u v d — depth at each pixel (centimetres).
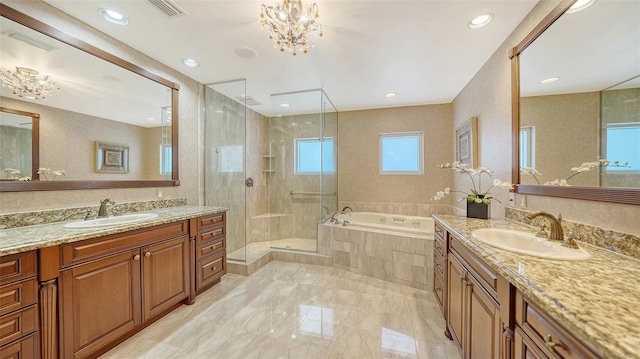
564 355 66
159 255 193
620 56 109
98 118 196
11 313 117
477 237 141
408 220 364
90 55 188
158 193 249
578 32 129
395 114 396
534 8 160
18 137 156
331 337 179
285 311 213
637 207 103
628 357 49
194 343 171
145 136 234
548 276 87
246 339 176
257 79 289
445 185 373
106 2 160
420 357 159
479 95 255
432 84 299
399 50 217
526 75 170
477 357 124
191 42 209
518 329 89
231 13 170
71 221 177
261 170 434
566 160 139
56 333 131
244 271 295
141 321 178
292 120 408
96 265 150
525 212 174
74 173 182
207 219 246
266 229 411
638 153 102
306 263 336
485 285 115
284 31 161
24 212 157
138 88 226
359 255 299
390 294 247
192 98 289
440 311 214
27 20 154
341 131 423
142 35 199
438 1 156
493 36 194
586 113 126
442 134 375
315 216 395
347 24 180
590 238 124
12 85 153
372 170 408
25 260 121
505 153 199
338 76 278
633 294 74
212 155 316
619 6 111
